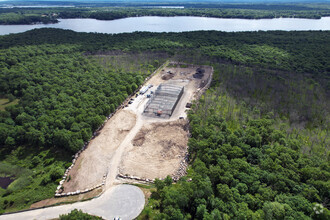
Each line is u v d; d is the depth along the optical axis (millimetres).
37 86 121375
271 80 139000
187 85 139500
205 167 66625
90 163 78062
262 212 52500
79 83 127250
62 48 193375
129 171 74375
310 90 127312
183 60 178250
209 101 117812
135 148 85500
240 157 73188
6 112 97562
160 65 171125
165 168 75625
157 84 141625
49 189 68000
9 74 131500
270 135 84562
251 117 103000
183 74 156000
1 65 146000
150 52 195750
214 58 178750
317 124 99688
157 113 106812
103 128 97500
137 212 59500
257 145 79688
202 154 74312
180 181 67625
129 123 101000
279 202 55188
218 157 71062
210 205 56750
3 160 82812
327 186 57781
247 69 158625
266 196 56500
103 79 135875
